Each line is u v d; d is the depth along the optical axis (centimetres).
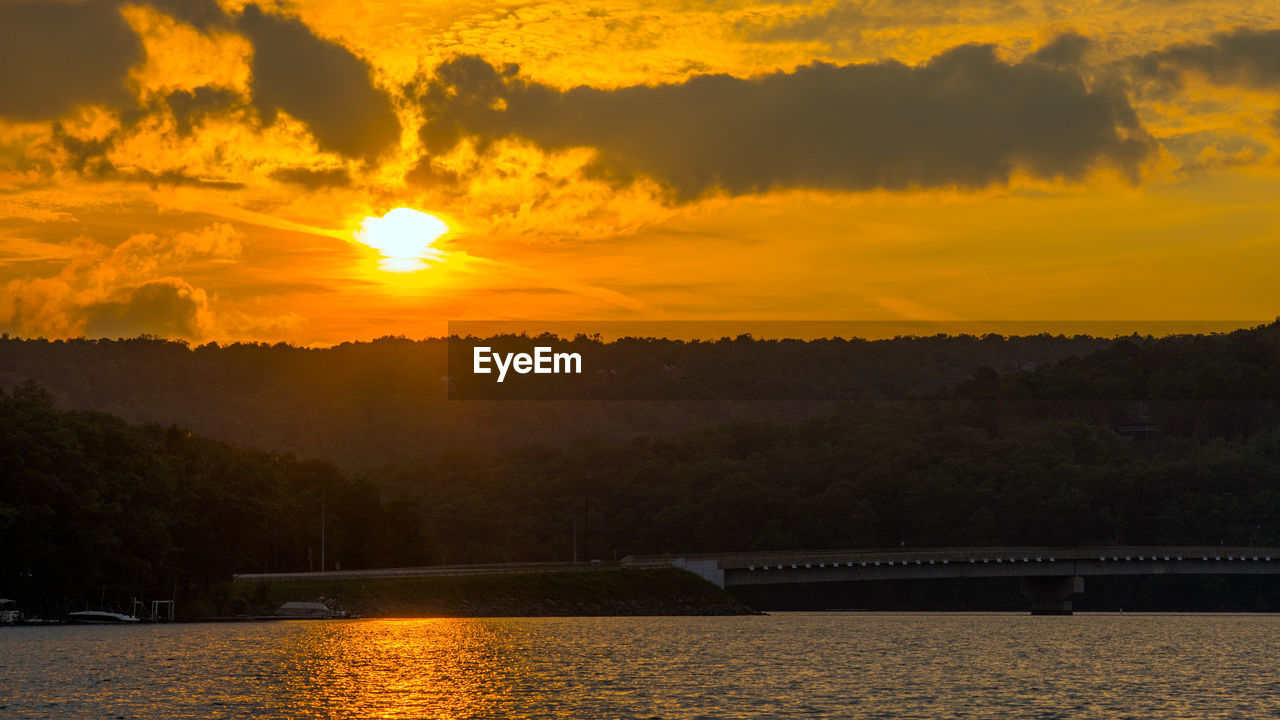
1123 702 11200
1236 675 13338
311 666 12875
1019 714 10506
